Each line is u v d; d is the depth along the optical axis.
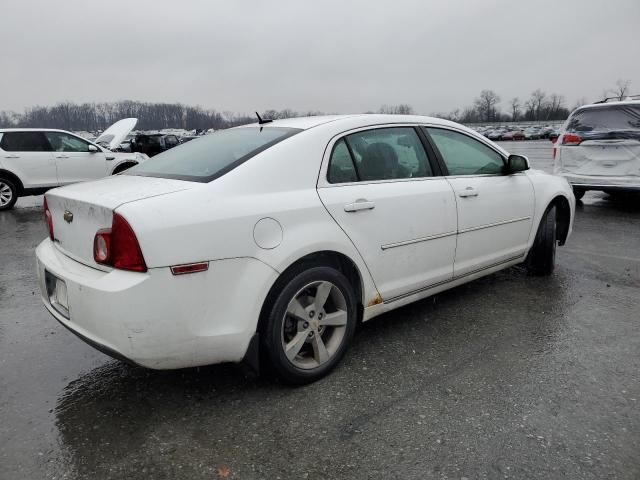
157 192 2.45
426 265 3.41
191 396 2.74
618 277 4.67
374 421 2.48
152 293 2.25
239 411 2.58
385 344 3.32
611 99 8.73
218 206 2.44
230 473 2.14
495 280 4.61
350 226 2.90
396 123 3.41
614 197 9.90
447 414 2.53
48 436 2.41
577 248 5.80
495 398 2.66
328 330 2.95
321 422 2.48
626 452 2.22
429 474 2.11
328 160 2.93
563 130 8.54
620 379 2.84
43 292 2.87
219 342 2.45
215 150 3.03
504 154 4.19
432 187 3.41
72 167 10.55
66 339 3.51
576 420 2.46
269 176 2.68
